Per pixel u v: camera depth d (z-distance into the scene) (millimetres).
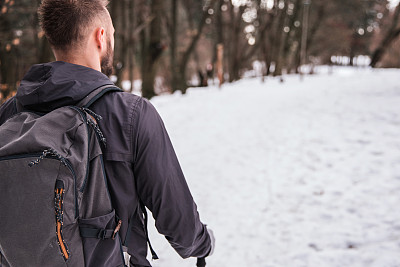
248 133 7836
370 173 4656
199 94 16453
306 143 6438
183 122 9742
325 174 4887
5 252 863
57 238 848
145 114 1000
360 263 2797
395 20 31859
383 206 3748
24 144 860
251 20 32406
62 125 909
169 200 1007
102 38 1084
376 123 7070
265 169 5434
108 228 952
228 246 3393
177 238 1060
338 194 4203
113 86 1040
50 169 853
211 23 26062
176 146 7332
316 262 2914
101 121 981
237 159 6113
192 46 17781
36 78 1023
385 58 42156
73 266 885
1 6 7488
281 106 10742
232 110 11039
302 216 3812
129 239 1077
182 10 27125
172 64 17734
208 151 6750
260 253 3207
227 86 20328
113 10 12500
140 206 1098
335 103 9875
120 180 978
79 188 884
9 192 851
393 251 2877
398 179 4340
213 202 4461
